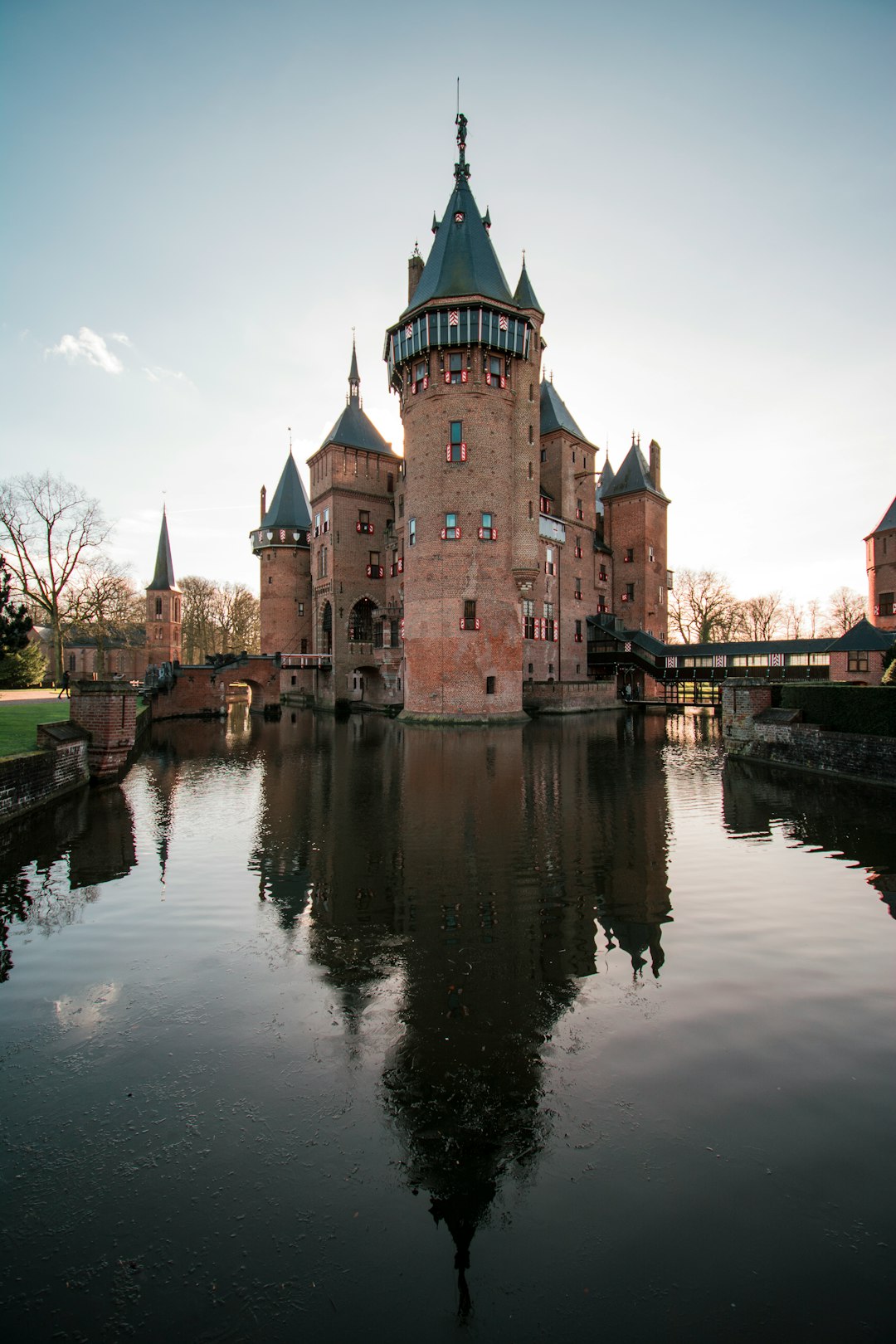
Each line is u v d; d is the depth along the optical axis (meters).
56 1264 3.63
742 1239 3.70
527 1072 5.24
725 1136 4.49
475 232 36.97
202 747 27.27
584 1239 3.72
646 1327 3.22
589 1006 6.23
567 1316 3.28
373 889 9.58
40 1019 6.12
